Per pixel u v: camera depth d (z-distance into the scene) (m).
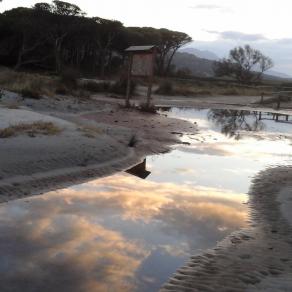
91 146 11.85
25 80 25.92
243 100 45.22
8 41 59.22
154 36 76.50
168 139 16.09
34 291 4.95
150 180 10.29
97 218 7.37
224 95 49.88
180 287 5.21
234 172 11.61
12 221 6.94
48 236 6.45
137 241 6.54
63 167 10.05
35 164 9.68
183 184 10.10
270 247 6.55
